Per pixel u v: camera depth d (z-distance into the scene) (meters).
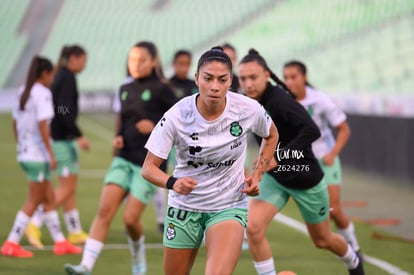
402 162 46.72
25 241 29.94
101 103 117.56
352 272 21.61
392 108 65.25
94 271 24.67
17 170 56.22
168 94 24.00
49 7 133.75
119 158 23.42
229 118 15.33
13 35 129.75
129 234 23.27
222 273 15.00
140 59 23.86
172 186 15.01
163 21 128.50
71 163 29.91
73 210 30.11
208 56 14.77
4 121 102.38
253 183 15.55
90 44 127.19
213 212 15.94
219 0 127.62
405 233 32.19
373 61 91.00
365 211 38.03
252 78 19.36
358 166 52.84
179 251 16.28
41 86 26.47
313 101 25.41
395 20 96.56
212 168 15.67
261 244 19.66
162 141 15.43
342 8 105.69
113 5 133.50
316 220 20.48
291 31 110.69
